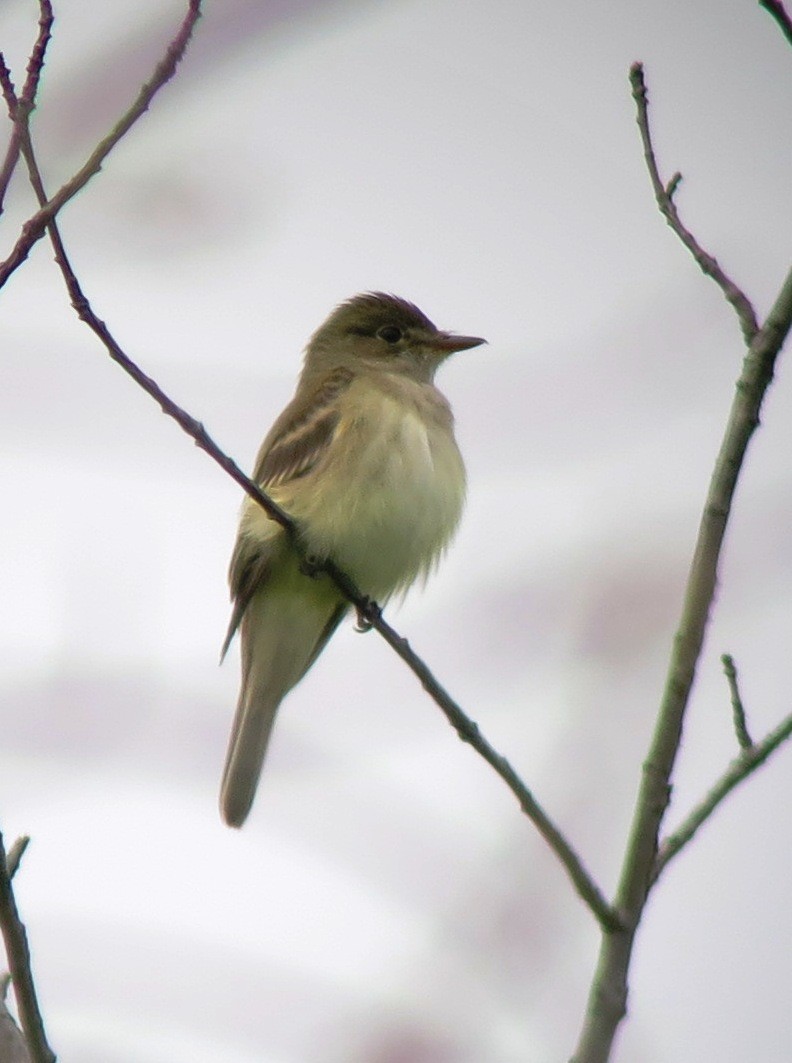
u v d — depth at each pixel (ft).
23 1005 20.29
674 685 22.22
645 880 21.71
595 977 21.24
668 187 24.86
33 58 22.03
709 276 24.12
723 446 22.86
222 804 37.35
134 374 27.12
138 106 22.07
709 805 22.20
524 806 23.24
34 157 22.89
